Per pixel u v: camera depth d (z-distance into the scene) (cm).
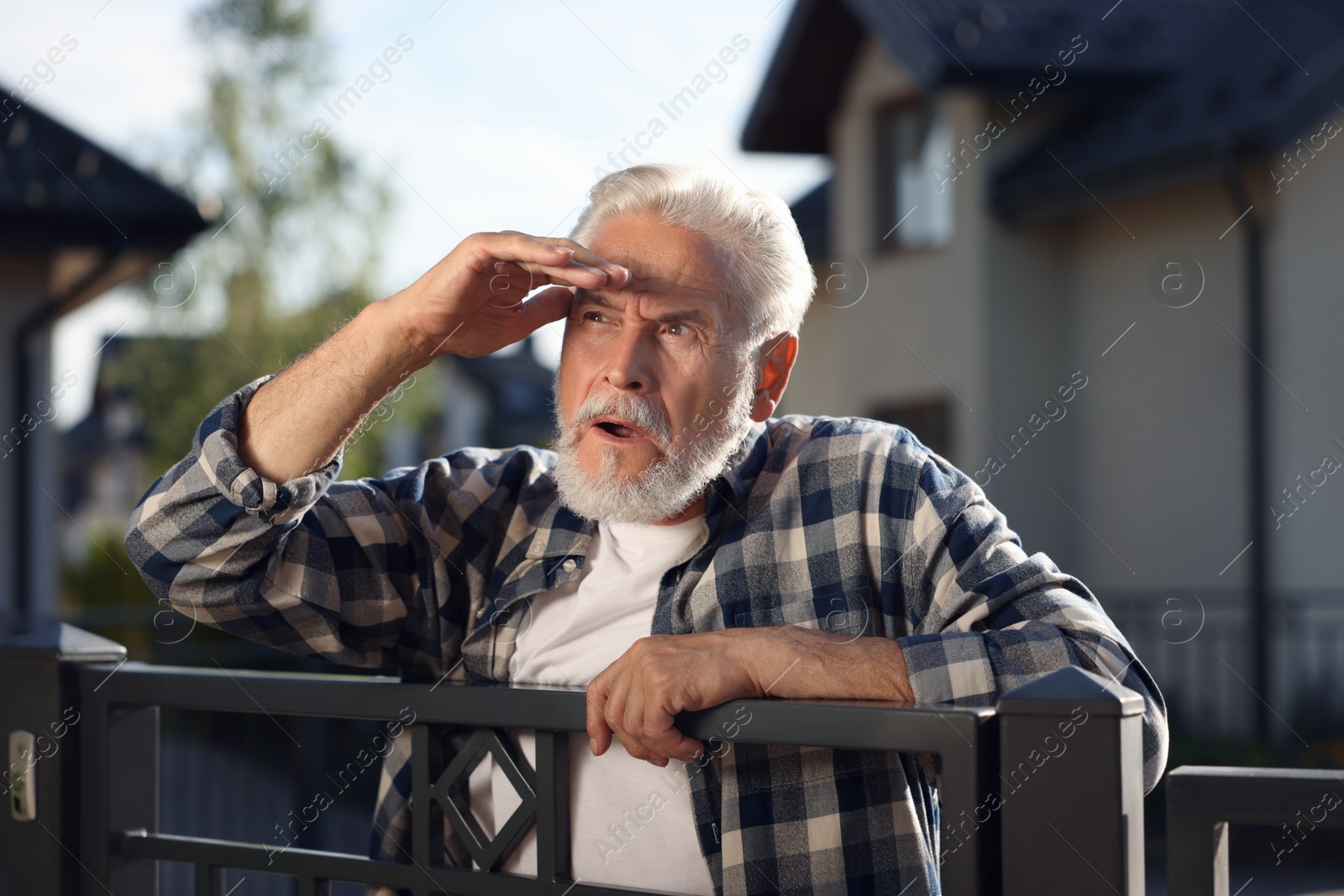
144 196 696
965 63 789
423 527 157
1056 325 829
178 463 138
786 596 148
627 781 143
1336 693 645
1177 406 749
